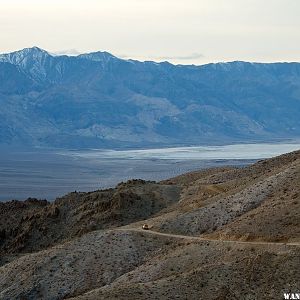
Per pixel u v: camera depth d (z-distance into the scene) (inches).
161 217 4613.7
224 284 2753.4
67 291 3863.2
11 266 4347.9
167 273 3363.7
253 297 2642.7
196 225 4175.7
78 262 4084.6
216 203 4340.6
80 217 6018.7
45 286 3966.5
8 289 4033.0
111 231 4325.8
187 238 3961.6
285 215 3528.5
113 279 3831.2
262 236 3358.8
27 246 5944.9
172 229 4237.2
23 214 6830.7
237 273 2812.5
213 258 3284.9
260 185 4315.9
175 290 2765.7
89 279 3902.6
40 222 6220.5
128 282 3437.5
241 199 4220.0
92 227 5625.0
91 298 2768.2
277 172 4660.4
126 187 6525.6
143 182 6766.7
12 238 6279.5
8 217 6870.1
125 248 4067.4
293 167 4426.7
